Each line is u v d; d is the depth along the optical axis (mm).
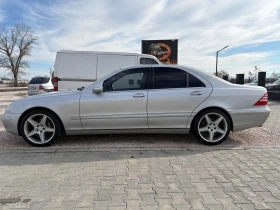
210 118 4723
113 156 4148
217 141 4711
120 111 4613
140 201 2707
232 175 3363
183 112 4637
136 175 3381
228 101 4633
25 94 22312
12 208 2578
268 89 15703
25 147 4695
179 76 4742
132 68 4789
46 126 4723
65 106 4586
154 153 4297
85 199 2752
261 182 3148
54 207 2594
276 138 5301
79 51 8195
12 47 50219
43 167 3682
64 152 4375
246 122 4695
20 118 4641
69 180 3234
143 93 4613
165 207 2584
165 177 3311
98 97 4605
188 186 3051
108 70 8219
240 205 2615
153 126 4699
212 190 2943
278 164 3758
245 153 4281
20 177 3334
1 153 4328
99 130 4703
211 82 4727
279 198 2756
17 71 51500
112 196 2816
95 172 3486
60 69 8141
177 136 5414
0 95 20828
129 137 5344
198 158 4035
